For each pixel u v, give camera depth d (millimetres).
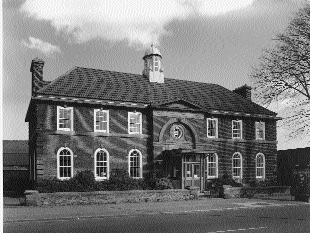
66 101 26859
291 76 30578
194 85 36188
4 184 37344
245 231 12641
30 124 32750
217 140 32438
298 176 24625
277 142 36000
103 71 32156
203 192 28828
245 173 33719
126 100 29000
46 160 25875
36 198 20312
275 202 23359
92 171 27297
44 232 12844
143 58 34688
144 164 29156
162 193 23562
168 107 29688
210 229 13164
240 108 34469
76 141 27031
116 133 28469
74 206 20406
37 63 29109
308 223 14609
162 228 13500
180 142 30234
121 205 21000
